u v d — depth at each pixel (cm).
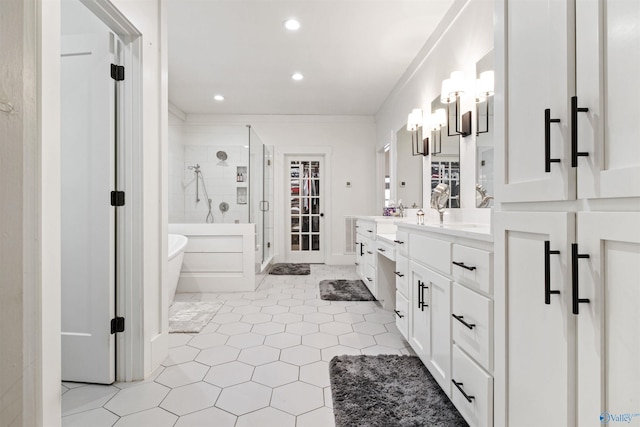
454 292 136
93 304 171
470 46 224
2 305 43
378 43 302
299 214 554
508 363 98
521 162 93
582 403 71
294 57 330
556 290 78
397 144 402
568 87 74
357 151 536
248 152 404
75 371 171
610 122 64
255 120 528
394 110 416
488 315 110
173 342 222
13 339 44
